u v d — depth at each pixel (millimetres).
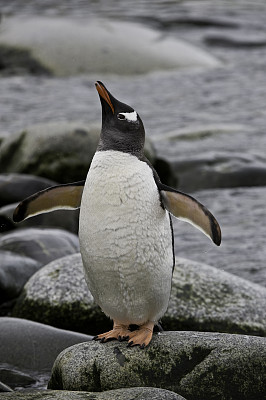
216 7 103625
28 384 21188
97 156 18656
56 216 35469
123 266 18203
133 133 18750
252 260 32594
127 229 18062
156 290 18703
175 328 24516
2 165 43031
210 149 51062
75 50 74125
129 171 18281
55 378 19438
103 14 96750
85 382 18625
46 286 25625
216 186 44188
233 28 92562
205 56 79500
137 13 98062
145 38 78812
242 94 67625
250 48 85250
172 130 56656
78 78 72062
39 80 70875
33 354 22328
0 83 69188
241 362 18531
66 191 19422
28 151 42438
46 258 30062
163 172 43969
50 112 60062
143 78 73000
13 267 28453
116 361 18672
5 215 34500
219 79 72688
